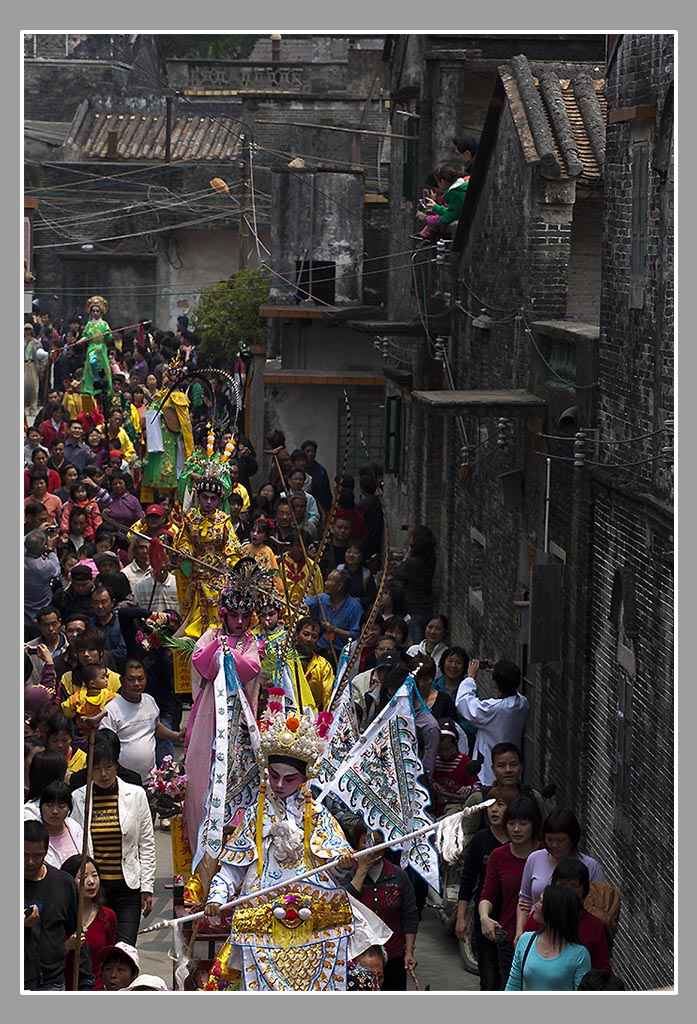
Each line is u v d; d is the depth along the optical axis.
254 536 18.25
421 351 25.45
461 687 14.50
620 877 13.02
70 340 41.09
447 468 23.09
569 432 15.39
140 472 24.84
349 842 11.18
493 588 19.27
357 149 41.84
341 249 33.44
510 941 10.77
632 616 12.74
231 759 10.20
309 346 32.94
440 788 13.91
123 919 11.41
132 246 47.69
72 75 52.03
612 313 13.98
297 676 12.45
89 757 10.04
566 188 17.17
